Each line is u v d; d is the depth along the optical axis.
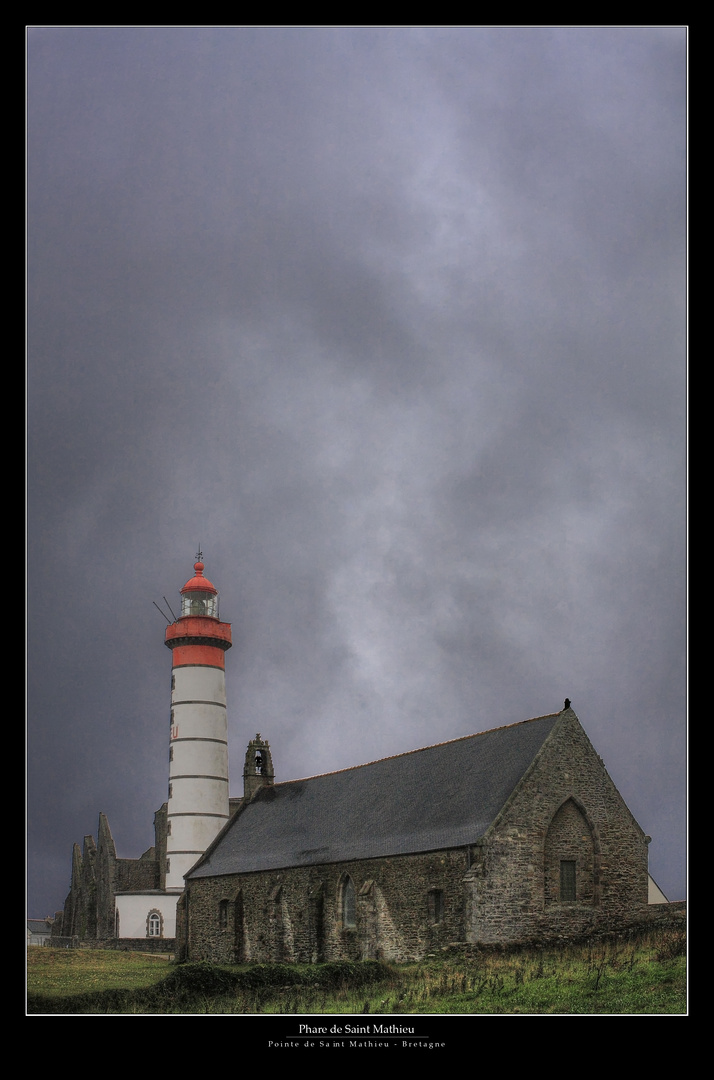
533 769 48.12
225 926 63.72
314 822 61.59
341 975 42.69
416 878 49.03
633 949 41.22
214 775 88.56
